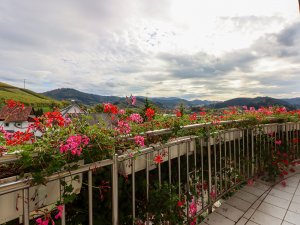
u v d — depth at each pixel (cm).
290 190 326
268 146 400
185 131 252
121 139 168
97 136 150
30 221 128
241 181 334
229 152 315
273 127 419
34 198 117
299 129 492
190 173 251
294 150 464
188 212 231
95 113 189
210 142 281
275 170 381
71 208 148
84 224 153
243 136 345
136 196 194
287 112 484
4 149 124
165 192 197
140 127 210
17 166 118
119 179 173
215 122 283
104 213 161
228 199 299
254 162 366
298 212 260
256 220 244
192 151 258
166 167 231
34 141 133
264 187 339
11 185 103
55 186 128
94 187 148
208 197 264
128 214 181
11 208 109
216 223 240
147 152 189
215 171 280
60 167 120
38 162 114
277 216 252
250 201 292
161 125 228
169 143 213
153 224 193
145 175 203
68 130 147
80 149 129
